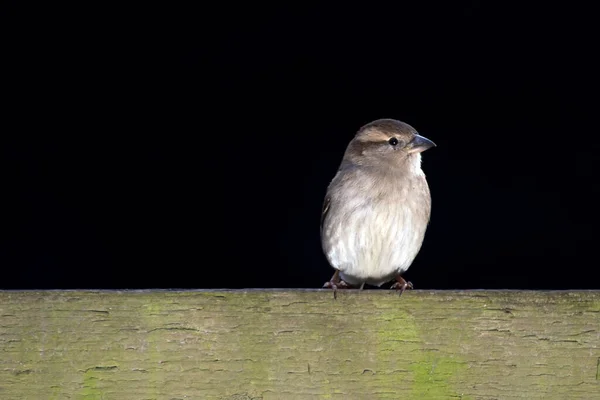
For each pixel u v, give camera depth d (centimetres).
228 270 1348
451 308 684
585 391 677
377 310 684
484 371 680
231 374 675
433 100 1416
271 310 682
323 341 681
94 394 668
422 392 679
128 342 673
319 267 1358
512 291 686
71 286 1288
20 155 1341
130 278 1327
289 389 677
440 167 1408
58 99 1376
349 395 677
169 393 672
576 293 684
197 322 679
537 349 680
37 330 670
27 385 666
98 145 1366
